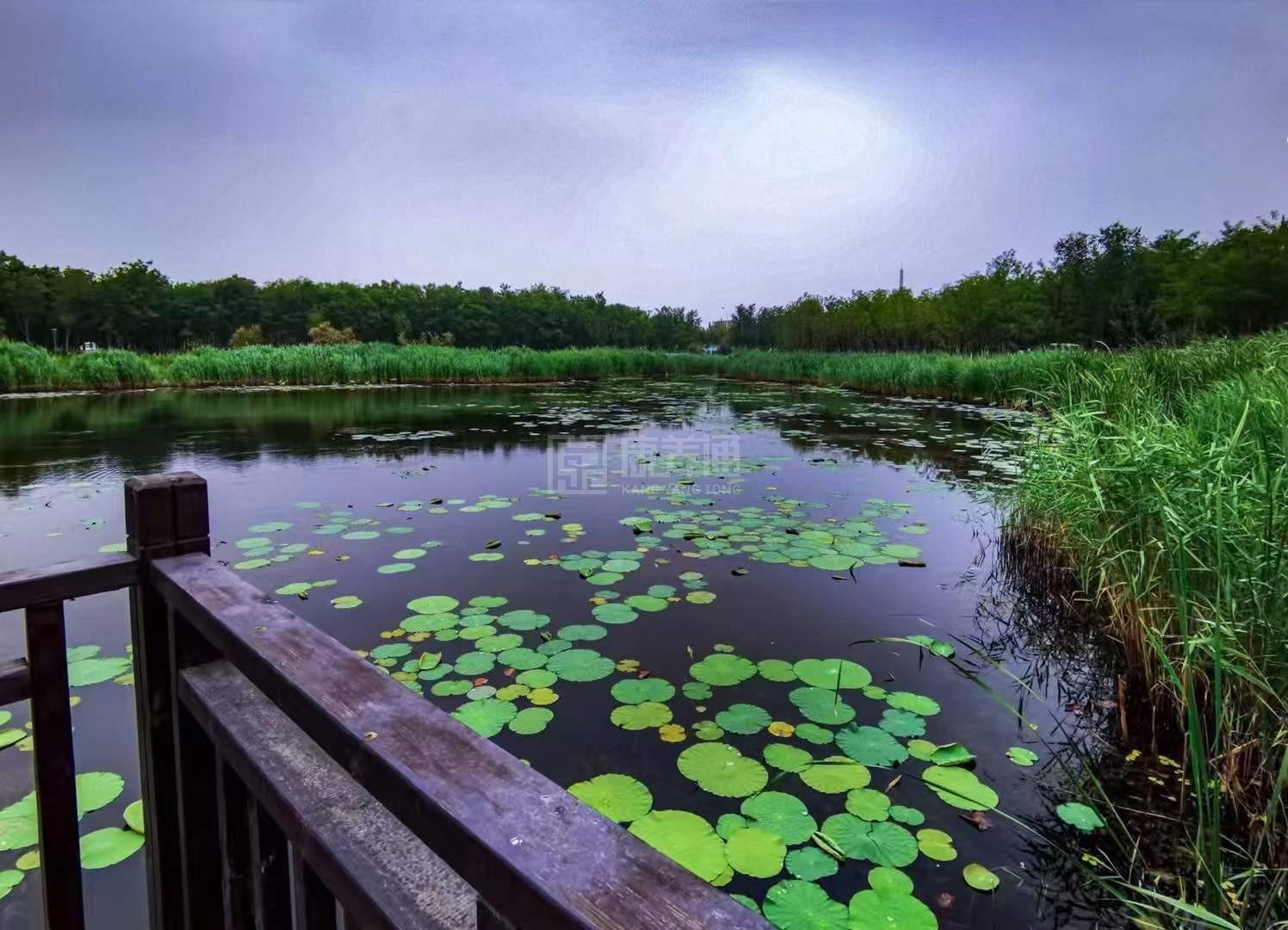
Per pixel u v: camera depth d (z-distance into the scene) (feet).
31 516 11.62
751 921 0.96
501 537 10.70
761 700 5.93
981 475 15.80
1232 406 7.65
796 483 15.03
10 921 3.66
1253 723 4.82
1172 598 5.97
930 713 5.80
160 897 2.63
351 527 11.23
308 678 1.67
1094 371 14.73
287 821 1.67
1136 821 4.53
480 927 1.21
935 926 3.60
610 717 5.62
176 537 2.56
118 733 5.40
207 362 44.75
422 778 1.30
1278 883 3.54
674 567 9.36
